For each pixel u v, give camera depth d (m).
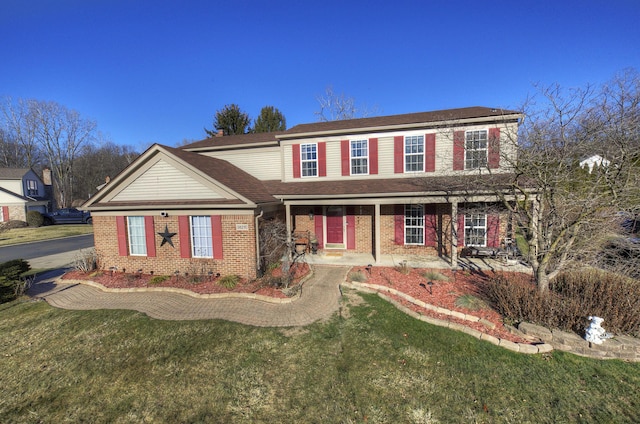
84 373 5.25
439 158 12.16
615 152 6.35
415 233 13.07
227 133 31.86
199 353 5.77
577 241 7.52
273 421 4.07
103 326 7.00
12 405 4.52
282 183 13.79
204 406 4.38
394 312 7.41
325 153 13.45
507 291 7.18
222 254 10.31
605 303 6.37
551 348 5.71
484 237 12.27
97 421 4.17
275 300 8.21
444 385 4.76
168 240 10.61
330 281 9.83
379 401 4.41
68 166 49.78
